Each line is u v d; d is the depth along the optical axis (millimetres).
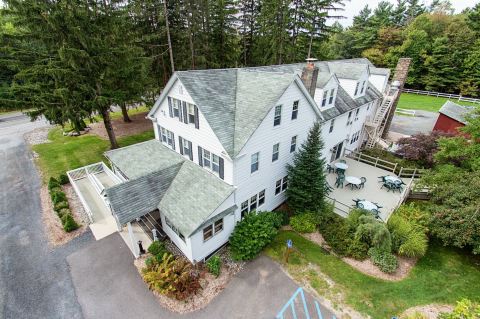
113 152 18953
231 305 10977
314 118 17641
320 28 35406
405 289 11742
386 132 30281
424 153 22391
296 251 13891
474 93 50344
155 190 14188
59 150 25766
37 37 17781
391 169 22438
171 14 26812
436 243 14906
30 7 16281
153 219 16094
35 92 19094
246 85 15664
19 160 23875
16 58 18703
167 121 17359
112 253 13625
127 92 22203
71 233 15031
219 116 13492
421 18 59344
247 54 38062
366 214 15062
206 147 14000
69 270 12602
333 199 16812
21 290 11555
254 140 13047
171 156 17312
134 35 24438
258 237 13523
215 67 30078
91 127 32281
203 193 13391
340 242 13977
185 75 14008
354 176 21562
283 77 14055
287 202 17781
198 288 11672
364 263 13133
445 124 27844
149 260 12633
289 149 16578
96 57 19109
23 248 13922
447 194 14523
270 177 15844
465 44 49969
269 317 10492
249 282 12078
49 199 18141
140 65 22422
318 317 10469
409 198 19234
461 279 12445
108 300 11133
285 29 32312
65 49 17234
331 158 23688
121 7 21469
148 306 10891
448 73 53281
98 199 18094
